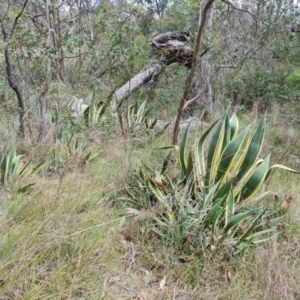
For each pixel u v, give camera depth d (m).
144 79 5.47
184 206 2.25
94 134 4.03
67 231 2.06
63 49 3.57
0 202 2.42
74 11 6.11
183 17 6.41
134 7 4.56
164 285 1.90
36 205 2.34
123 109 4.84
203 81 4.86
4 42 3.21
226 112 2.37
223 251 2.03
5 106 4.07
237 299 1.78
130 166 2.94
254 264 1.97
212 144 2.38
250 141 2.33
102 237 2.11
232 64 4.80
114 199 2.61
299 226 2.41
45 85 3.81
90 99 4.66
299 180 3.24
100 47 4.42
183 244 2.10
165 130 4.52
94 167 3.28
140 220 2.32
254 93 6.09
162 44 5.35
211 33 4.68
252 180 2.30
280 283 1.78
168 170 3.04
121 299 1.77
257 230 2.31
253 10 4.67
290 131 4.52
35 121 4.11
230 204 2.21
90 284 1.79
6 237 1.91
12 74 3.92
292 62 6.76
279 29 4.25
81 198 2.55
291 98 5.86
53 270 1.80
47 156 3.43
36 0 3.55
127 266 2.02
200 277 1.92
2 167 2.77
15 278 1.70
